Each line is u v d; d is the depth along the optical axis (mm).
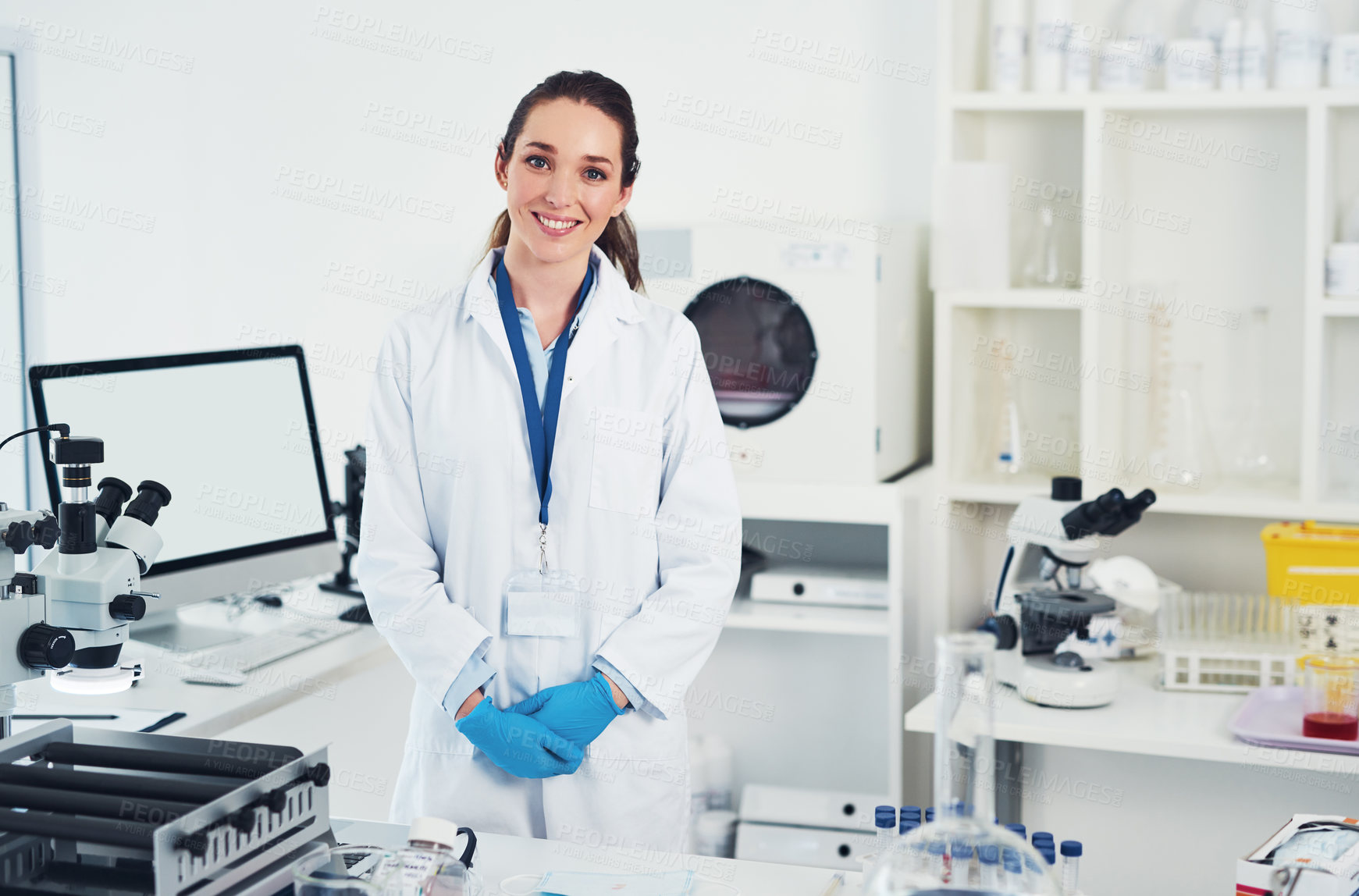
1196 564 2602
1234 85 2365
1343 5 2404
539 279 1740
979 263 2488
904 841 950
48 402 2010
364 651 2219
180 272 3398
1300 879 1200
